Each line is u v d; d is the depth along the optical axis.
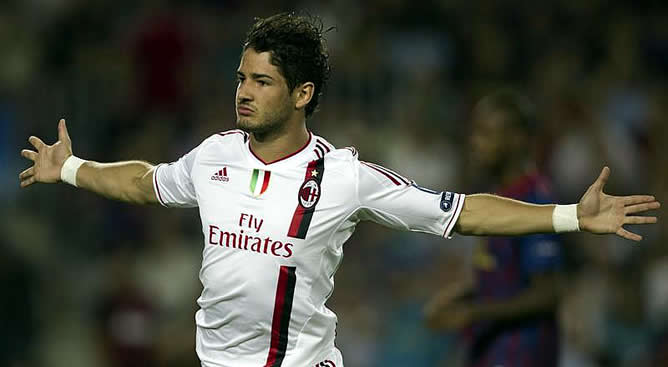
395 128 47.03
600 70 51.78
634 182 46.81
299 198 16.89
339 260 17.56
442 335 37.50
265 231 16.86
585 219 16.69
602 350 37.09
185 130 48.09
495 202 17.12
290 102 16.95
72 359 41.09
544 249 24.22
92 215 44.28
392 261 40.34
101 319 39.84
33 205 44.97
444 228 17.14
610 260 39.47
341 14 50.81
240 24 51.78
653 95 50.81
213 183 17.16
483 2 52.97
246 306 17.06
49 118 48.09
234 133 17.53
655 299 38.88
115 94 49.56
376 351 37.94
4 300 39.25
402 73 49.72
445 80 50.31
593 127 46.97
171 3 51.66
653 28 53.44
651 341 37.03
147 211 42.97
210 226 17.09
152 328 39.66
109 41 51.41
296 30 16.98
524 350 24.39
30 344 39.78
